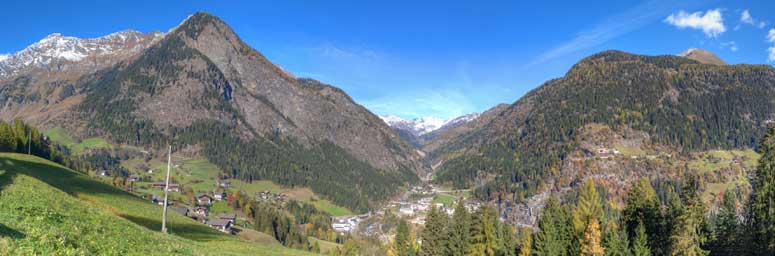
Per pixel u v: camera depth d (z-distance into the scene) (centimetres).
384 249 17838
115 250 2611
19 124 15100
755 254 5916
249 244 6838
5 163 6838
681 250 6894
